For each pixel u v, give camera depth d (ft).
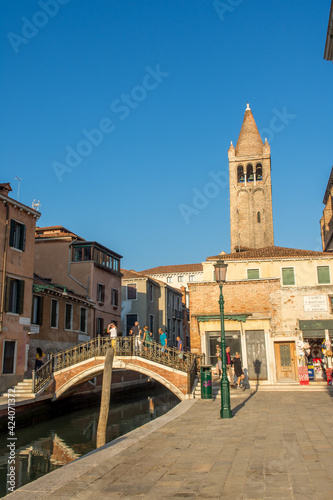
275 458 26.84
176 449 30.76
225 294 87.71
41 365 81.15
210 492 20.67
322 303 84.74
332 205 133.08
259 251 103.76
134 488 21.75
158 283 174.81
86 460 27.78
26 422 68.33
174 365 72.38
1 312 75.61
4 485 38.83
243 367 83.41
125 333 157.89
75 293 115.55
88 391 95.04
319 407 50.93
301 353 81.15
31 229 87.35
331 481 21.50
